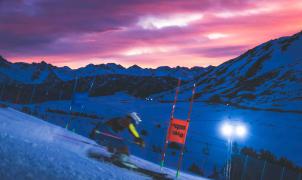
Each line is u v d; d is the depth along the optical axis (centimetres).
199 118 8138
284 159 3212
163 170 1093
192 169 2702
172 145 3681
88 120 4809
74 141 1000
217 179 2491
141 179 659
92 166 566
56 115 4681
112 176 530
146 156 2823
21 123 1043
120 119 890
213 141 4428
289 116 8038
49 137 898
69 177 376
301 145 5444
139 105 10919
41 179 316
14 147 425
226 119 7669
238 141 4934
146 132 4247
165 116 8631
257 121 7431
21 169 323
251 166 2436
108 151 875
